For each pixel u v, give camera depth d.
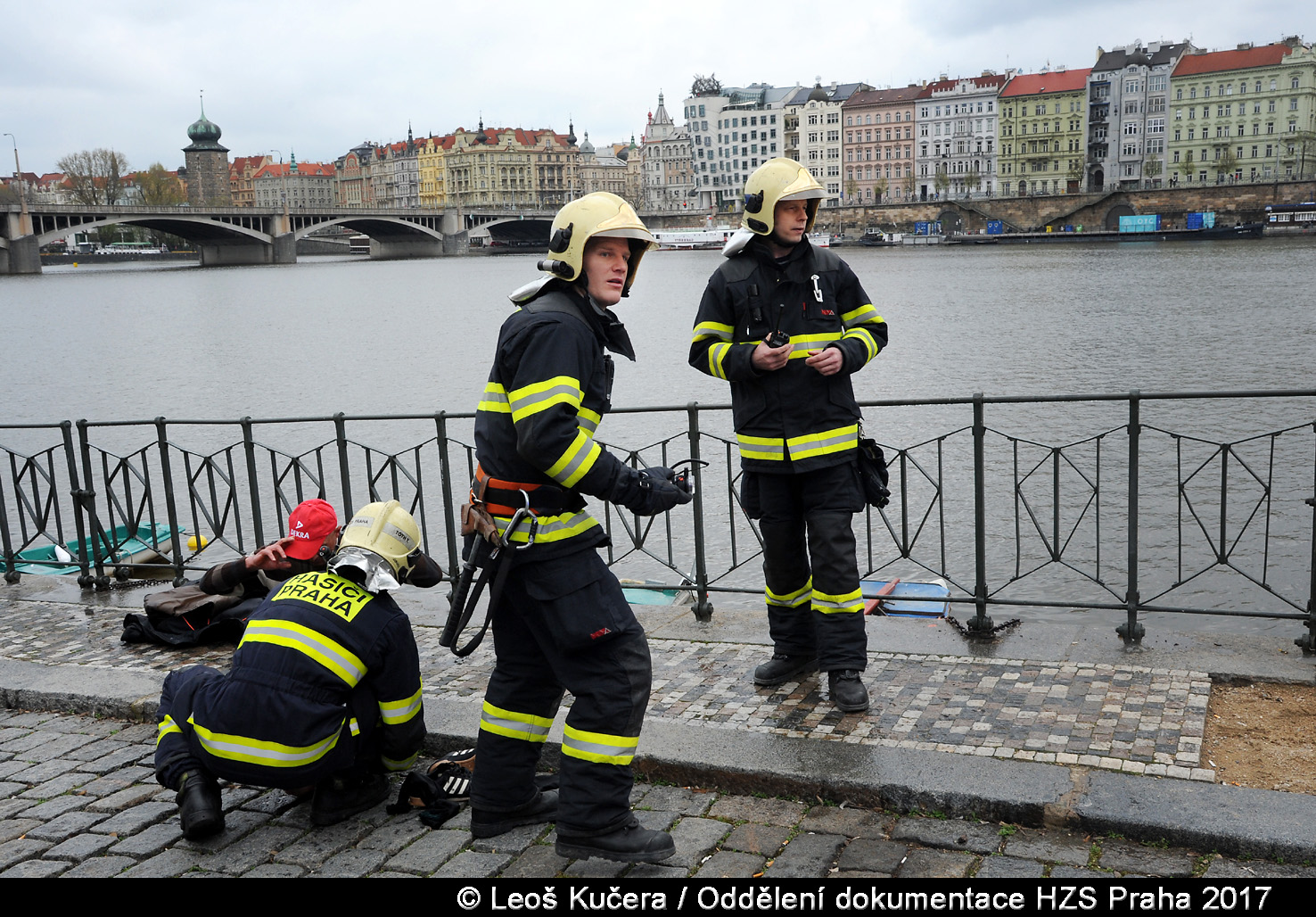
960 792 3.61
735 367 4.34
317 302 60.31
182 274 103.25
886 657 5.01
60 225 106.75
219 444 19.53
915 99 139.25
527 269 98.81
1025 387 24.41
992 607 9.99
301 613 3.74
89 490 7.06
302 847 3.68
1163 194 110.75
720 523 13.01
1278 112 115.12
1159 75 121.94
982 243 120.69
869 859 3.41
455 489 15.17
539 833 3.69
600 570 3.39
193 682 3.90
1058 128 129.25
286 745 3.64
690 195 181.12
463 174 189.75
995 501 13.72
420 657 5.46
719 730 4.23
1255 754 3.82
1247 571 10.87
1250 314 36.88
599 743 3.36
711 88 172.00
